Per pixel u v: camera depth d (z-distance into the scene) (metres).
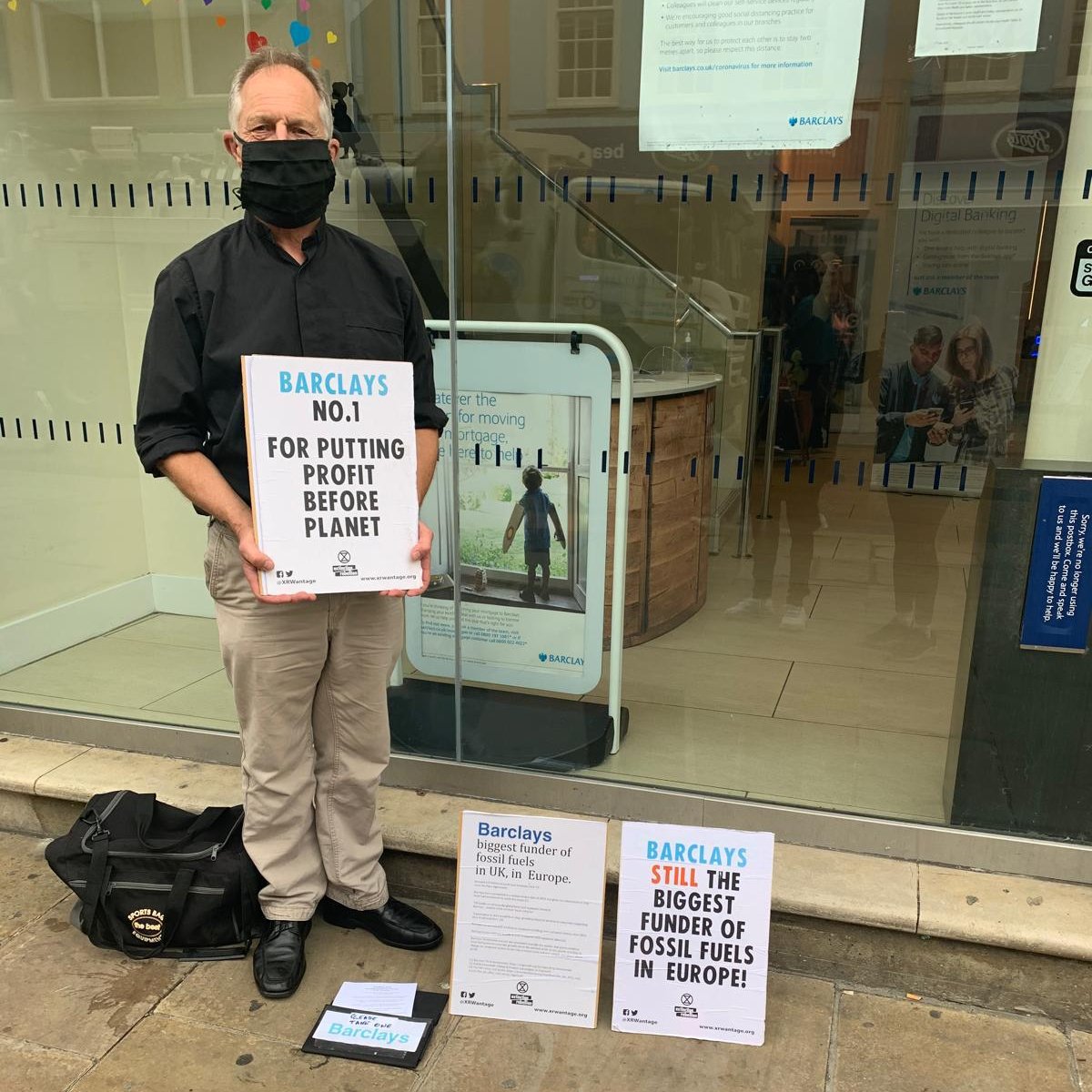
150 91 2.89
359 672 2.05
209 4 2.76
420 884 2.42
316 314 1.81
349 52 2.55
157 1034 1.96
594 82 2.38
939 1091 1.82
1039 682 2.15
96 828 2.20
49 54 2.86
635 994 1.97
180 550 3.25
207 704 2.92
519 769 2.55
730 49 2.26
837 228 2.33
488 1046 1.93
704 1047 1.94
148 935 2.14
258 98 1.72
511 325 2.58
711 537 2.65
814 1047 1.94
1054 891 2.15
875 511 2.47
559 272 2.53
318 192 1.75
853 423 2.46
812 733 2.64
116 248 3.08
